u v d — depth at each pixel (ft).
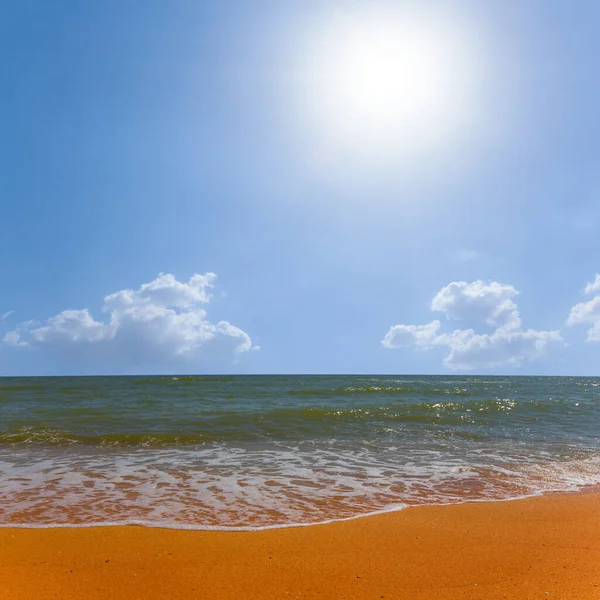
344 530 18.47
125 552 15.70
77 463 31.76
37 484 25.81
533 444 41.68
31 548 15.85
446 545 16.78
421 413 62.49
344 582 13.44
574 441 43.60
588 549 16.43
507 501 23.34
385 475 29.09
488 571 14.33
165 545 16.49
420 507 22.07
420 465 32.24
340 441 42.42
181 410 64.64
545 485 26.91
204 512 20.81
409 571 14.32
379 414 60.18
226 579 13.58
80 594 12.35
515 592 12.76
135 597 12.26
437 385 170.91
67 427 47.88
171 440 41.32
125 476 27.91
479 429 50.96
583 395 113.80
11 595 12.08
